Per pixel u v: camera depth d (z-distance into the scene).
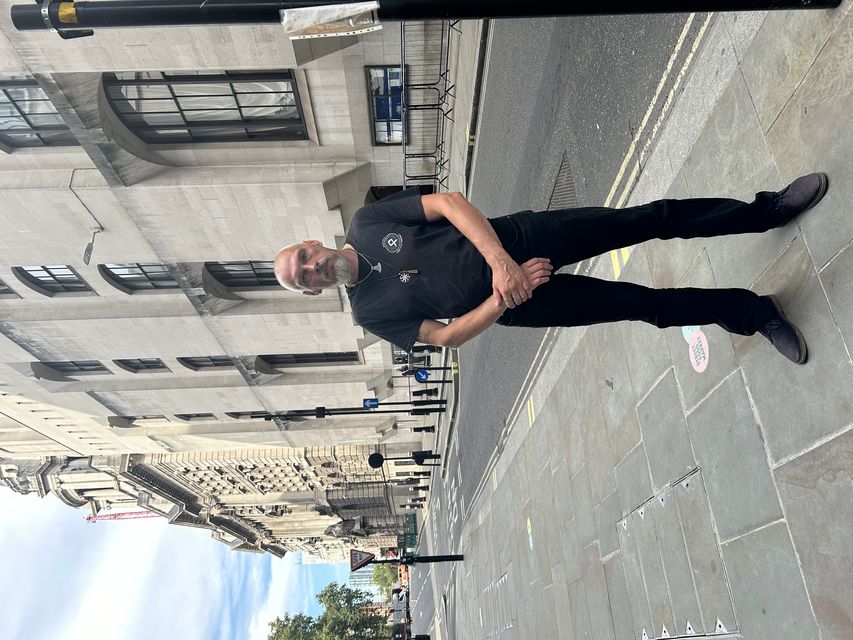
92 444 34.38
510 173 8.11
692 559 3.52
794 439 2.69
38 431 30.20
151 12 1.88
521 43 7.52
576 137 5.66
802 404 2.64
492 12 1.96
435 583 24.56
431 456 17.19
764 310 2.68
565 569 5.87
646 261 4.30
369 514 51.09
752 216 2.64
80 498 46.28
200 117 12.13
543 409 6.87
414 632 36.34
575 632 5.56
